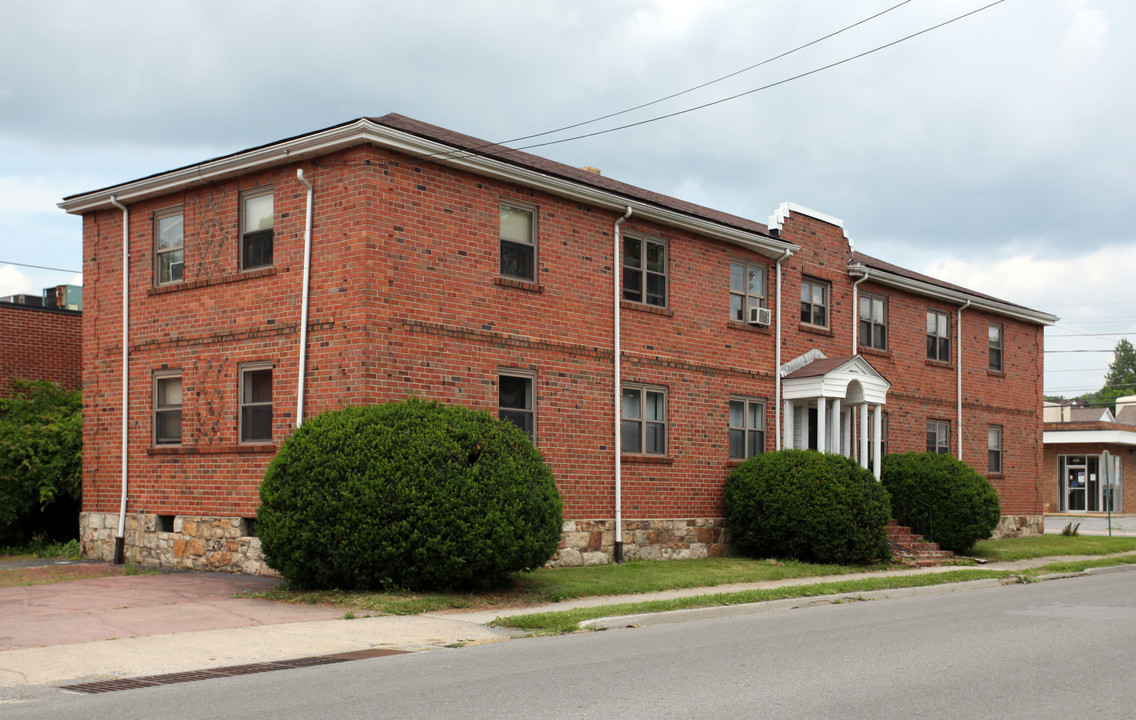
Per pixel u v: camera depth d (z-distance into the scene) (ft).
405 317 51.98
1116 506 155.74
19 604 43.32
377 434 45.01
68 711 23.72
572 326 60.34
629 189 73.61
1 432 66.64
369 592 44.96
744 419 71.97
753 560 65.51
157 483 59.31
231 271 56.70
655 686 26.30
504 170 55.98
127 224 61.82
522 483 46.03
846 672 28.50
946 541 75.46
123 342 61.46
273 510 45.75
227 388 56.29
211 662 30.86
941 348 93.66
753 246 72.18
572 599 46.70
